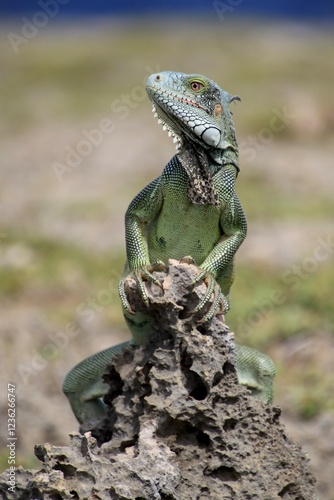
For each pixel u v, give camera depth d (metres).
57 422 38.41
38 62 131.38
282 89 107.88
